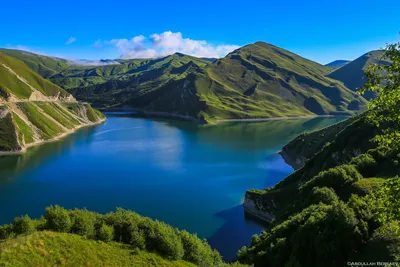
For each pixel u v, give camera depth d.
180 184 93.88
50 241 28.20
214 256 37.00
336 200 44.88
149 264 29.02
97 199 81.00
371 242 31.55
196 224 67.69
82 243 29.36
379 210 18.27
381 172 52.72
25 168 110.31
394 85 16.91
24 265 24.66
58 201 79.31
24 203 77.75
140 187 90.69
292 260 33.34
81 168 110.62
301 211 47.88
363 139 74.75
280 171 109.75
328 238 33.75
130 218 34.28
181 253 32.44
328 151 80.81
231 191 88.19
